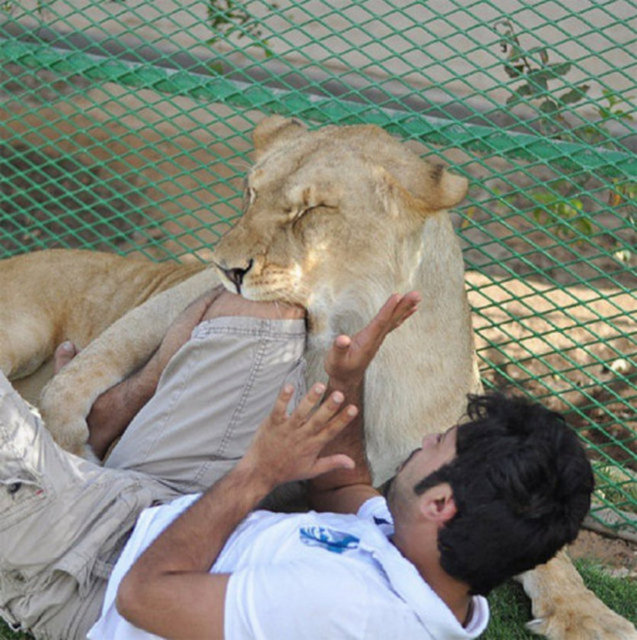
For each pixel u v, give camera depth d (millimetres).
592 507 3742
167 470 3098
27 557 2889
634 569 3602
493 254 4684
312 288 3184
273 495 3264
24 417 2928
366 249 3221
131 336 3500
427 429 3385
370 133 3287
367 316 3266
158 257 4727
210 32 4828
